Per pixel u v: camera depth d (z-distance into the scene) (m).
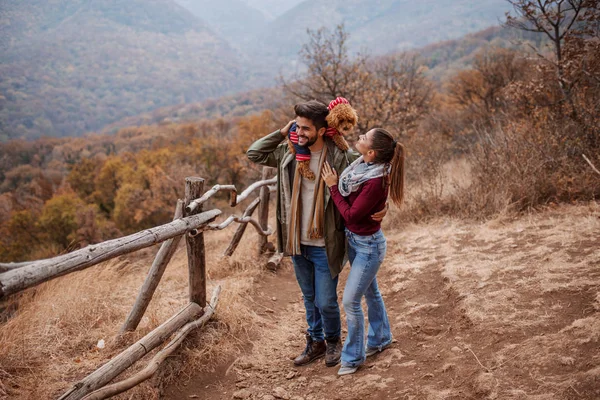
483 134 8.25
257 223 5.59
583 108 7.03
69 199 48.16
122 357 2.92
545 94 8.33
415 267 4.93
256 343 3.86
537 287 3.67
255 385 3.26
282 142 3.42
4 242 48.75
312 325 3.51
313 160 3.14
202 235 3.71
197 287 3.77
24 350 3.48
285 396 3.06
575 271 3.80
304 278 3.38
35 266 2.06
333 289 3.25
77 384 2.61
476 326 3.37
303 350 3.76
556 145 6.63
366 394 2.88
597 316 2.97
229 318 4.04
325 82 13.42
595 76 7.02
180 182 37.50
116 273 5.45
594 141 6.63
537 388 2.47
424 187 7.63
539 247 4.55
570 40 7.33
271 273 5.62
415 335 3.56
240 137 38.53
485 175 6.82
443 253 5.18
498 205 6.23
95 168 64.19
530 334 3.05
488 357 2.92
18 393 2.97
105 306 4.29
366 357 3.41
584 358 2.60
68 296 4.38
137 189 42.91
